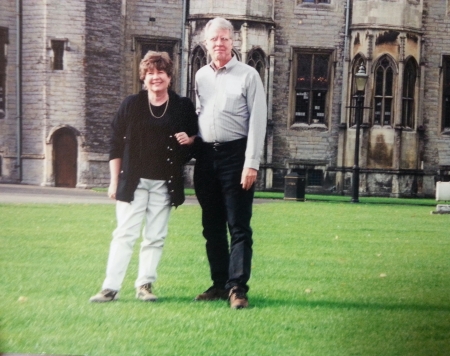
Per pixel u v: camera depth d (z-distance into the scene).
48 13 29.33
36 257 10.01
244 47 30.58
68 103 29.53
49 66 29.42
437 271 9.57
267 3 31.05
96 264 9.47
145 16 31.08
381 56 31.53
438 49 32.81
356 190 25.11
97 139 29.84
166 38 31.30
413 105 32.34
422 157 32.62
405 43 31.70
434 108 32.88
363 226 15.93
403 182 31.89
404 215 19.69
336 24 32.16
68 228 13.71
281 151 32.25
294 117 32.41
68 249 10.84
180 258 10.23
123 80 30.94
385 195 31.72
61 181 29.81
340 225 15.96
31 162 29.81
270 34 31.20
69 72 29.47
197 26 30.83
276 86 32.09
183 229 14.06
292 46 32.06
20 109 29.83
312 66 32.34
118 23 30.36
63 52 29.45
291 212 19.22
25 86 29.80
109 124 30.19
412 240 13.38
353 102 32.03
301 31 32.06
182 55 31.14
